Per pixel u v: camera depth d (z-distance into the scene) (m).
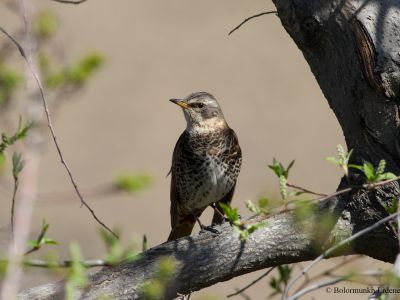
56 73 7.38
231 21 31.25
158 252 8.93
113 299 8.67
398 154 8.80
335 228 8.88
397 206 7.73
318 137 25.77
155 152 25.06
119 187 7.07
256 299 18.14
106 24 30.44
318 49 9.21
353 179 8.91
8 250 5.95
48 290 8.66
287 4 9.19
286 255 9.02
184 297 9.12
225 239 9.00
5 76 7.23
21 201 6.06
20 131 6.88
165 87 27.88
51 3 28.33
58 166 24.05
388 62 8.67
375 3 8.87
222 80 28.30
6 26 17.28
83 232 20.84
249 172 24.02
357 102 8.93
